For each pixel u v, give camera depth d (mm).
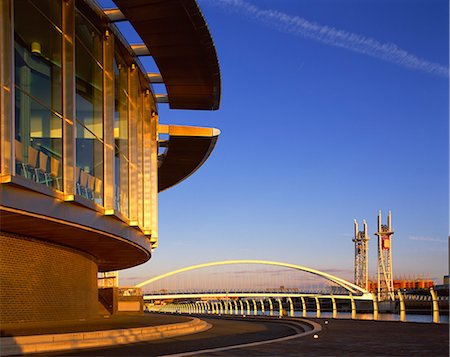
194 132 30938
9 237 18094
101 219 19734
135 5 18797
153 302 108688
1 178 14414
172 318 26719
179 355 11695
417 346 13203
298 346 13641
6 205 14617
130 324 19047
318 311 33281
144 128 26625
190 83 26000
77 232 19125
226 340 16625
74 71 18125
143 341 16000
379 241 133375
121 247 24375
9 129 14680
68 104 17906
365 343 14195
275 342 14836
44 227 17688
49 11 17484
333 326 21547
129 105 23578
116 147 22203
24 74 16172
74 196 17109
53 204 16641
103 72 20609
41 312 19391
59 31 17906
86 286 24094
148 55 23625
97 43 20578
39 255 19641
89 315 24422
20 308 18250
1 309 17375
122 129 23047
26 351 12500
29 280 18875
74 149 17828
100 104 20453
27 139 15977
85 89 19438
